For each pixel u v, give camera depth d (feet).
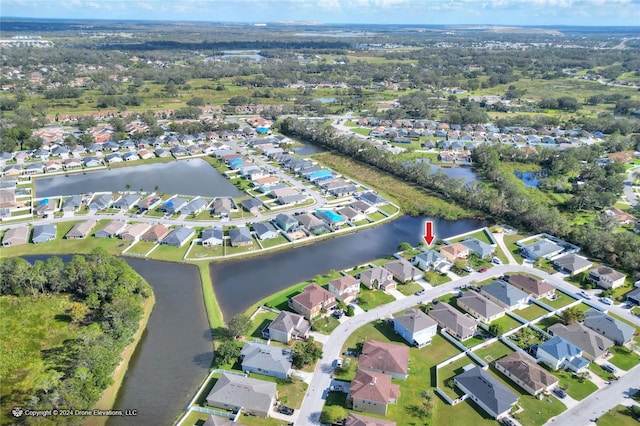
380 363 276.21
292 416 245.04
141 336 313.73
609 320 316.19
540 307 349.20
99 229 466.70
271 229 461.78
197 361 290.76
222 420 234.17
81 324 320.70
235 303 352.28
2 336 306.76
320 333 313.32
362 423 229.66
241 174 651.25
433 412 248.73
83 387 246.68
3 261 356.79
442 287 373.61
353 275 387.14
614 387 268.00
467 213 528.22
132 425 242.58
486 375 265.54
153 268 401.29
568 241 453.58
